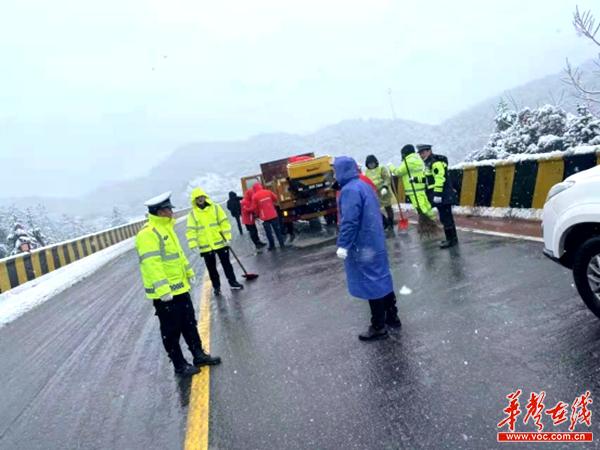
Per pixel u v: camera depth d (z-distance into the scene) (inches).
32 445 165.8
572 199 169.3
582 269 168.1
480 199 436.5
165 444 147.6
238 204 718.5
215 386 181.9
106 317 344.2
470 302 212.4
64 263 712.4
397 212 595.8
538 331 169.2
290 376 176.2
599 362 140.9
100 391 202.1
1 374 258.2
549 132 599.5
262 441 137.6
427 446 120.4
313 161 551.8
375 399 147.5
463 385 144.8
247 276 368.5
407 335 190.9
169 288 190.7
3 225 2028.8
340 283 297.6
